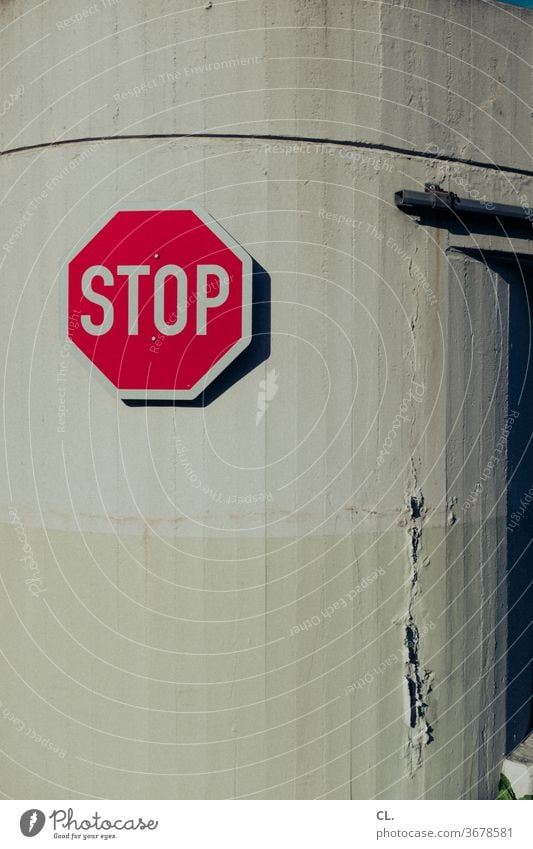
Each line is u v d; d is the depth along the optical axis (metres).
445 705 5.62
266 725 5.26
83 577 5.40
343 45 5.24
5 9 5.58
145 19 5.21
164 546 5.26
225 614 5.23
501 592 5.98
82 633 5.41
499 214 5.67
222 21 5.16
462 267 5.61
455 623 5.64
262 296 5.20
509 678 6.09
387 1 5.30
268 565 5.23
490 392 5.82
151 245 5.16
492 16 5.66
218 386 5.21
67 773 5.48
